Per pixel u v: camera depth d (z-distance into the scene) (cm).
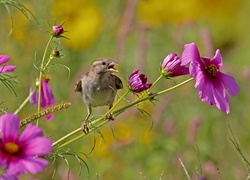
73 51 1296
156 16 1405
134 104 699
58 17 1269
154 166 1185
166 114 1263
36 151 544
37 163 534
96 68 827
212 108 1282
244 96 1341
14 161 537
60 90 1220
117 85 845
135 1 1313
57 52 700
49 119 723
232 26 1728
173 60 698
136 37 1287
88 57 1304
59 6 1280
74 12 1320
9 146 541
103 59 834
